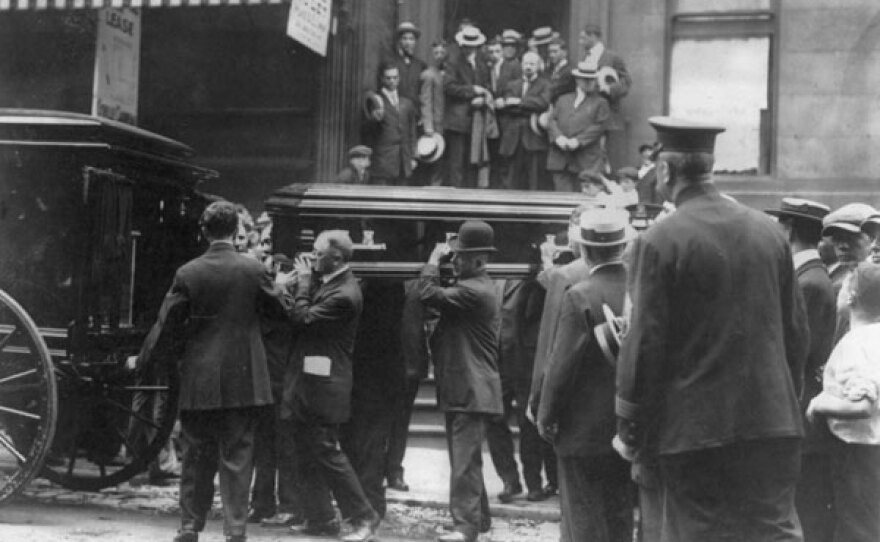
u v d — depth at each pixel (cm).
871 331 507
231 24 1235
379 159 1189
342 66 1205
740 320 416
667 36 1224
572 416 528
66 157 760
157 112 1256
